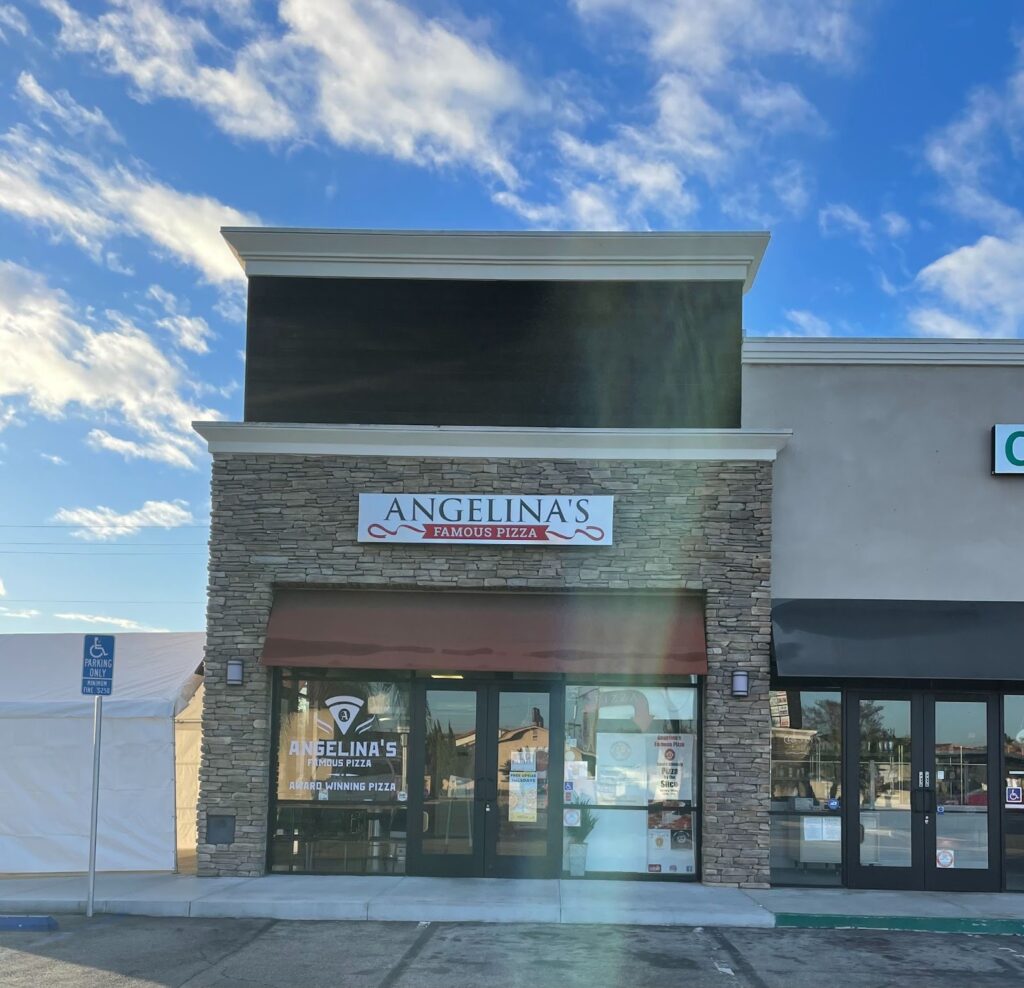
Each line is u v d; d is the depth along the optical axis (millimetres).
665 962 9195
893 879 12453
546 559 12875
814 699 12867
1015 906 11469
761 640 12609
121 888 11875
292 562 12961
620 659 12523
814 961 9320
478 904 11047
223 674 12828
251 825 12617
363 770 12938
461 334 13508
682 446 12898
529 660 12523
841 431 13289
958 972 9016
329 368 13477
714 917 10828
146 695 13234
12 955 9336
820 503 13172
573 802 12789
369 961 9125
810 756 12750
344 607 13016
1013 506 13117
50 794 13023
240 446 13133
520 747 12875
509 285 13570
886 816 12617
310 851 12805
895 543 13078
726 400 13258
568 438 12844
